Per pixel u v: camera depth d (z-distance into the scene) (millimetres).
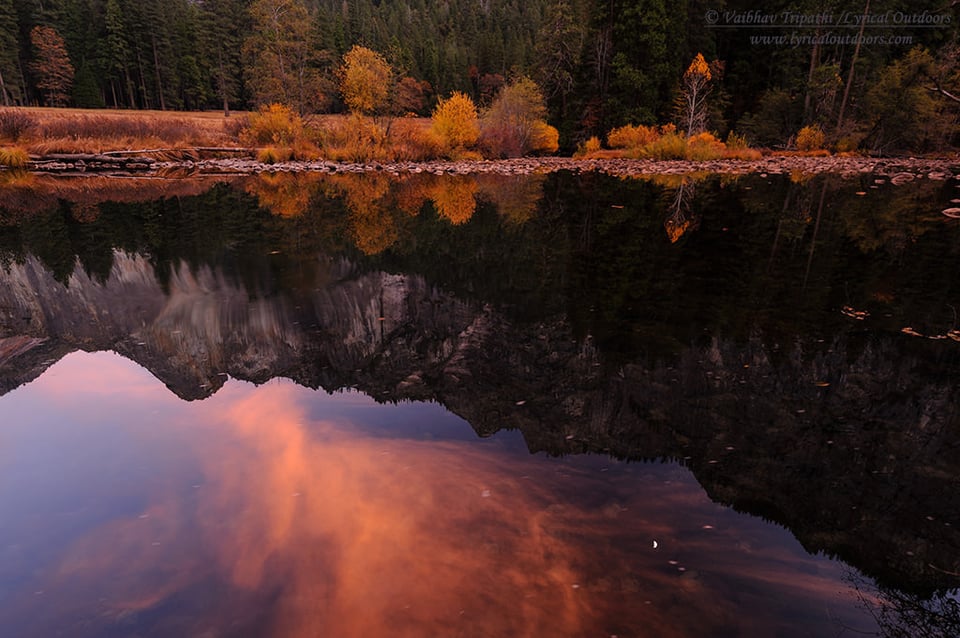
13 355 4172
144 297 5594
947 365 3602
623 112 32406
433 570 1787
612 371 3598
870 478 2373
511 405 3143
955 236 8203
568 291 5633
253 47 29812
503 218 10773
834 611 1609
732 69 38188
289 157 25938
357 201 13617
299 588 1714
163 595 1697
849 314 4691
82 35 60312
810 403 3109
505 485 2303
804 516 2086
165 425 2945
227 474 2420
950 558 1866
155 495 2260
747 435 2752
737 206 11883
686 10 33281
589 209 11844
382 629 1542
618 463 2490
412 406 3160
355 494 2246
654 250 7629
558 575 1757
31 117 24203
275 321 4805
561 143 35594
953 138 30422
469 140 29094
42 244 8344
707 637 1491
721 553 1871
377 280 6195
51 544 1957
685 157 27531
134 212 11750
